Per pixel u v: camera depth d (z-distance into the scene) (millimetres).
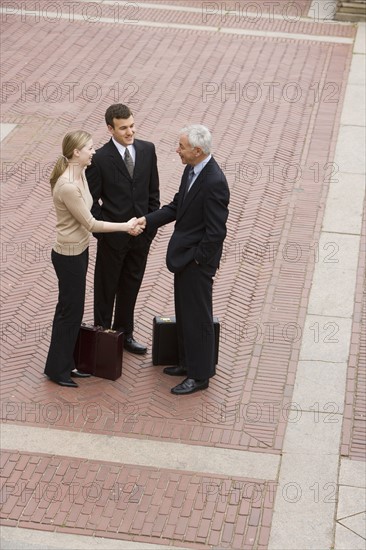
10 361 9719
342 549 7629
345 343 10008
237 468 8406
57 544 7621
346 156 13883
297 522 7852
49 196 12953
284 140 14383
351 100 15656
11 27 18688
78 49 17703
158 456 8531
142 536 7703
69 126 14828
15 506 7973
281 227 12125
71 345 9266
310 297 10750
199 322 9016
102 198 9195
